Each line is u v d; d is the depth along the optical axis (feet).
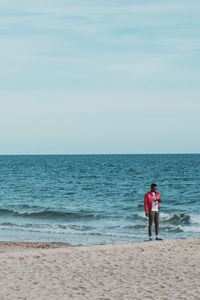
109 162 430.61
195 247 41.83
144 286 27.99
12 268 33.63
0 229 65.57
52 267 34.04
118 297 25.48
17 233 61.52
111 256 38.24
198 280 29.22
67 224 70.03
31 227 67.26
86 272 32.24
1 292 26.66
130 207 91.25
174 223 69.62
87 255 38.73
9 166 343.87
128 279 29.91
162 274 31.27
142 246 42.93
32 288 27.66
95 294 26.21
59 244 51.34
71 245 50.62
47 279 30.09
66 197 115.75
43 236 58.59
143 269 33.04
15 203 102.27
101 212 82.99
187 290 26.76
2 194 125.70
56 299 25.20
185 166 314.76
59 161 495.00
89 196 117.50
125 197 113.91
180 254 38.65
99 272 32.22
